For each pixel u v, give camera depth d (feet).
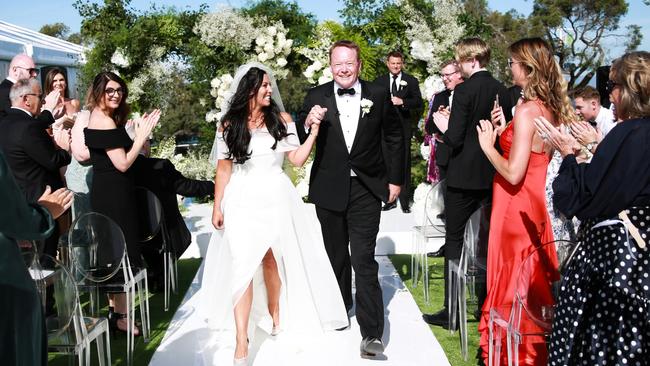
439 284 19.44
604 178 8.95
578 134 9.80
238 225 13.71
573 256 9.94
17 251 8.33
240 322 13.43
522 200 12.08
